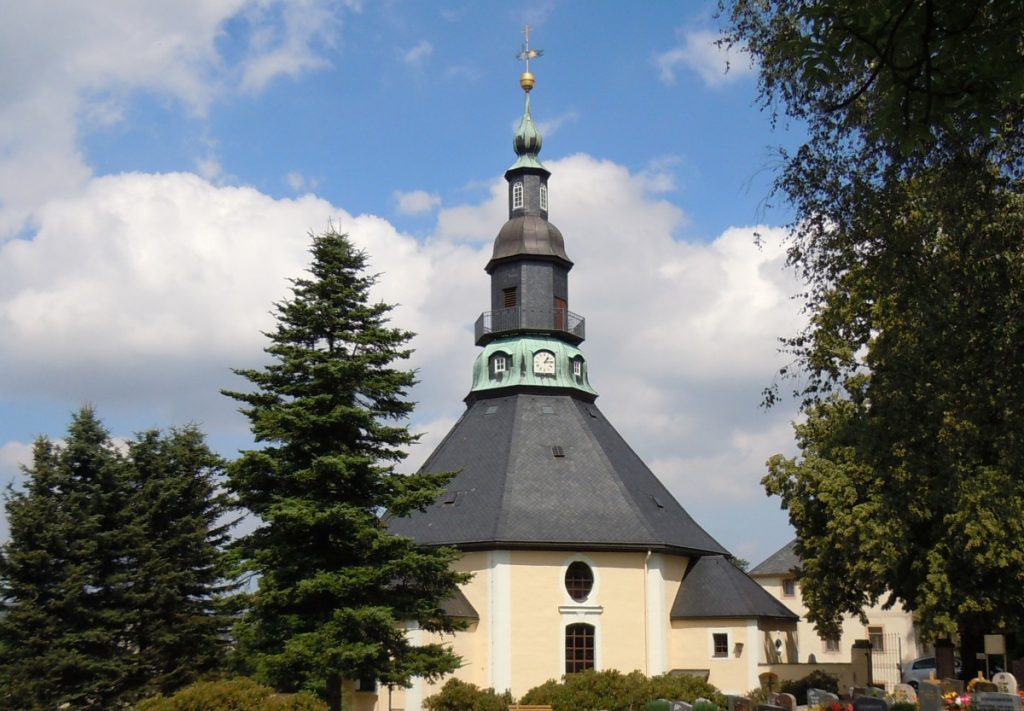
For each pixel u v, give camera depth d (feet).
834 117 73.05
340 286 109.50
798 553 153.69
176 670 138.21
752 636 157.07
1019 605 136.98
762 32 75.66
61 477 142.82
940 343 69.62
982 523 123.65
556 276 185.68
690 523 177.88
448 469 171.12
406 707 142.20
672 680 132.77
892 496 84.69
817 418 146.41
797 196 75.46
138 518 144.66
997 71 41.98
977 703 98.63
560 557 157.17
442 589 110.11
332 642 99.14
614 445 179.52
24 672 130.52
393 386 108.99
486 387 179.83
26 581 137.59
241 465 102.78
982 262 68.08
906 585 139.23
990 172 66.85
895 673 218.79
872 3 41.65
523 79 194.39
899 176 70.90
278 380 107.24
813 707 108.99
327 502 104.01
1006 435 70.13
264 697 86.69
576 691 131.23
